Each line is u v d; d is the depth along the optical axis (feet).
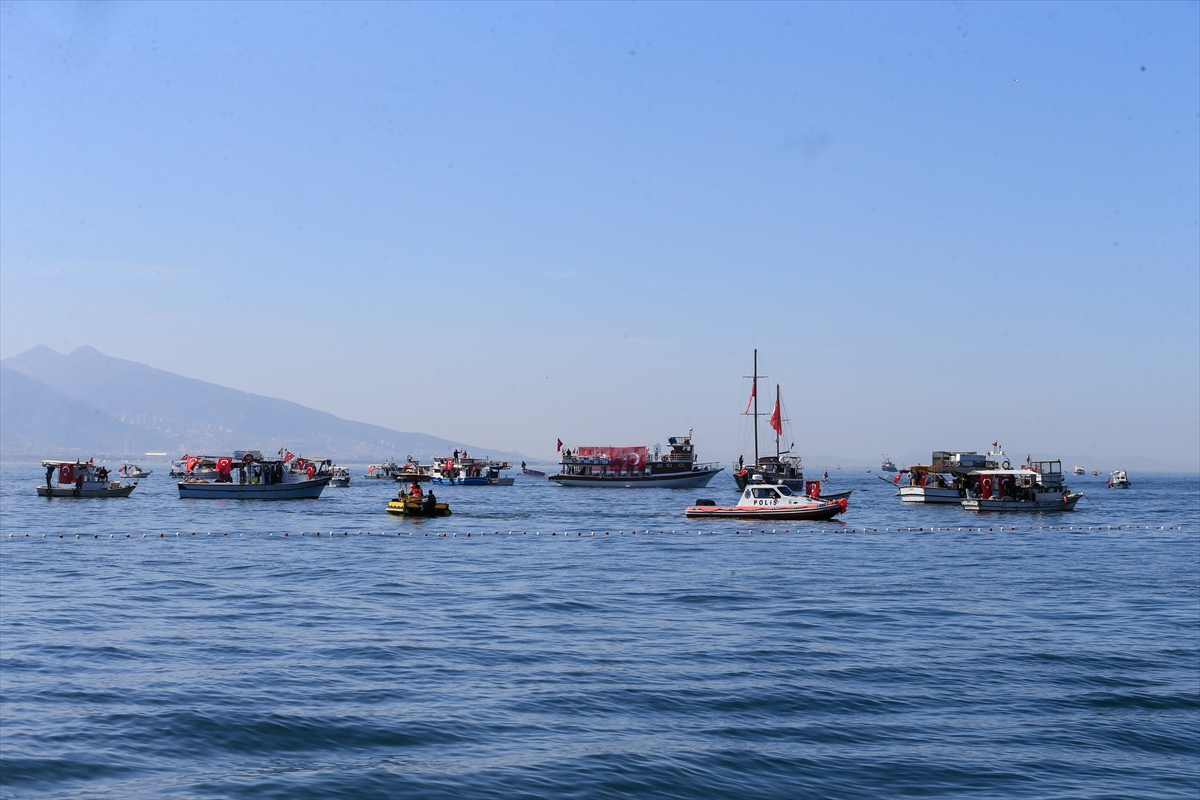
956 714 65.98
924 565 159.53
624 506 361.51
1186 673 78.07
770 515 262.88
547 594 120.78
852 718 64.64
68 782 49.80
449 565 155.43
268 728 59.62
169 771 51.98
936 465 383.45
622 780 51.93
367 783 50.70
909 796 51.11
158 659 78.84
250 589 123.75
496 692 69.56
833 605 113.19
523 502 397.60
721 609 109.81
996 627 98.94
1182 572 150.20
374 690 69.36
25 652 80.79
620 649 85.56
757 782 52.44
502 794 49.60
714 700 68.28
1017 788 52.54
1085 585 133.49
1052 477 338.34
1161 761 57.36
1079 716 66.03
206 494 370.53
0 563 154.30
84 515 284.20
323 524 251.60
